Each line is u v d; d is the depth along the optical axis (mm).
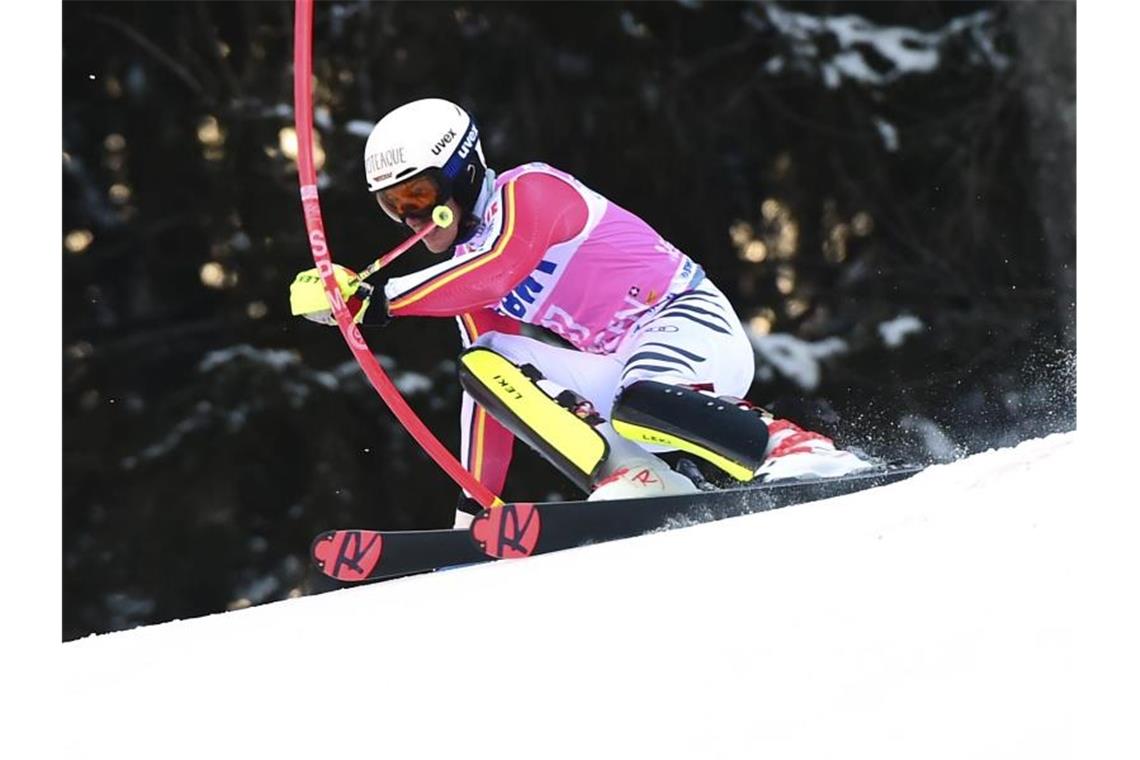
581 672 11047
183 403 34250
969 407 34906
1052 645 10320
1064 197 34969
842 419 34469
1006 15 35656
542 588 12508
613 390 14805
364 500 34219
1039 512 11930
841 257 36312
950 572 11289
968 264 36031
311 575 34438
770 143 36188
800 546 12180
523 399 14531
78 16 34156
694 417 13867
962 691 10023
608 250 14516
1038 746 9508
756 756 9805
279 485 34281
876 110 36031
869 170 36094
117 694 12484
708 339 14461
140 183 34656
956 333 35375
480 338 15156
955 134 36062
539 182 14172
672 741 10102
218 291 34625
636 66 35688
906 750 9617
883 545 11859
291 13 34781
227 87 34594
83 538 34312
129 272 34688
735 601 11500
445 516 34250
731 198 36156
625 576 12344
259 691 11891
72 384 34312
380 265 14414
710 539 12742
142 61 34531
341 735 10992
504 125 35156
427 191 14344
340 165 33688
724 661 10789
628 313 14672
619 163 35656
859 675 10328
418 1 34688
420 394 33938
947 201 36188
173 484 34344
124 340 34500
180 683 12406
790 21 35719
